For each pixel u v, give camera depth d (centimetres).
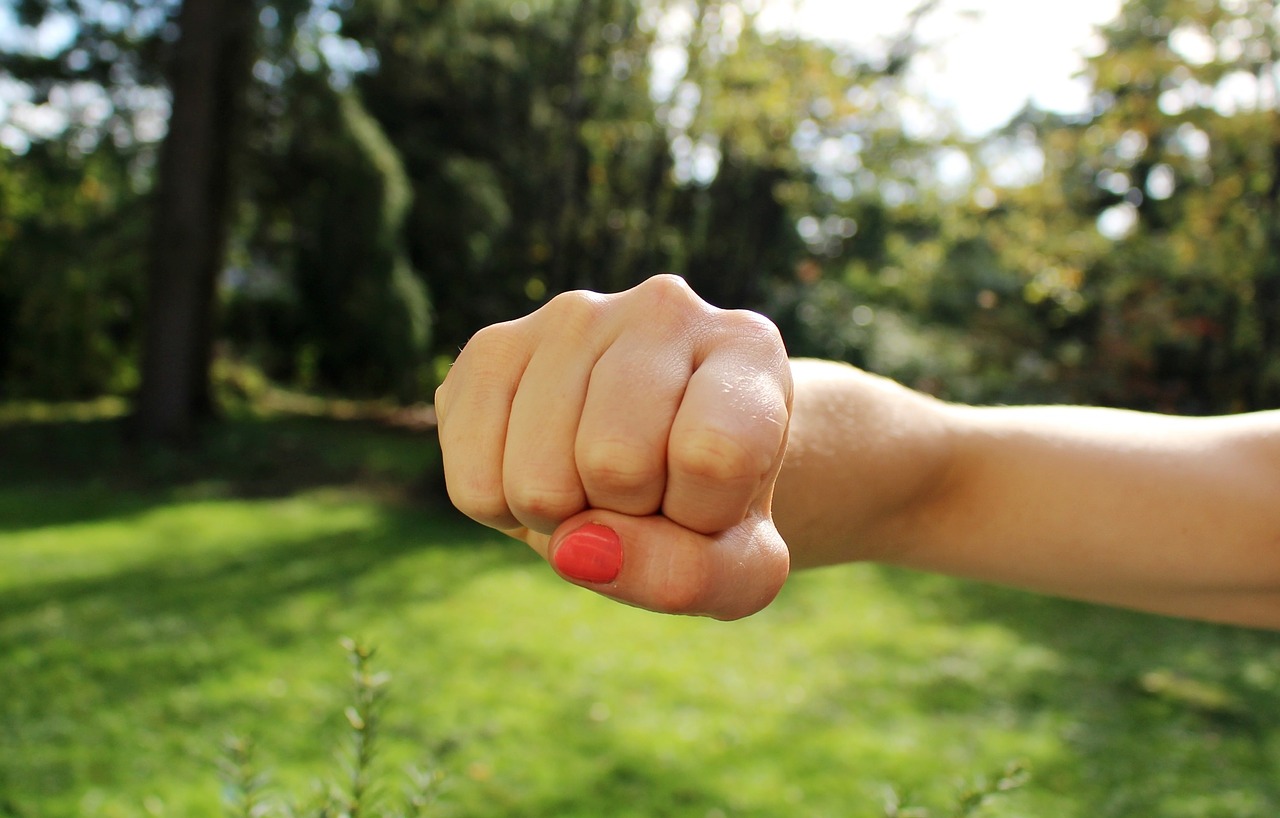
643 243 1456
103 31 1340
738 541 47
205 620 596
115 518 944
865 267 1706
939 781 411
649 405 46
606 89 1359
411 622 613
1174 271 967
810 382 84
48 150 1382
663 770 408
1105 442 93
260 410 1778
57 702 451
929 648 623
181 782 370
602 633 604
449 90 1734
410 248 1764
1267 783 422
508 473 49
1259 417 95
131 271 1608
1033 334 1148
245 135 1457
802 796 391
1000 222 1242
